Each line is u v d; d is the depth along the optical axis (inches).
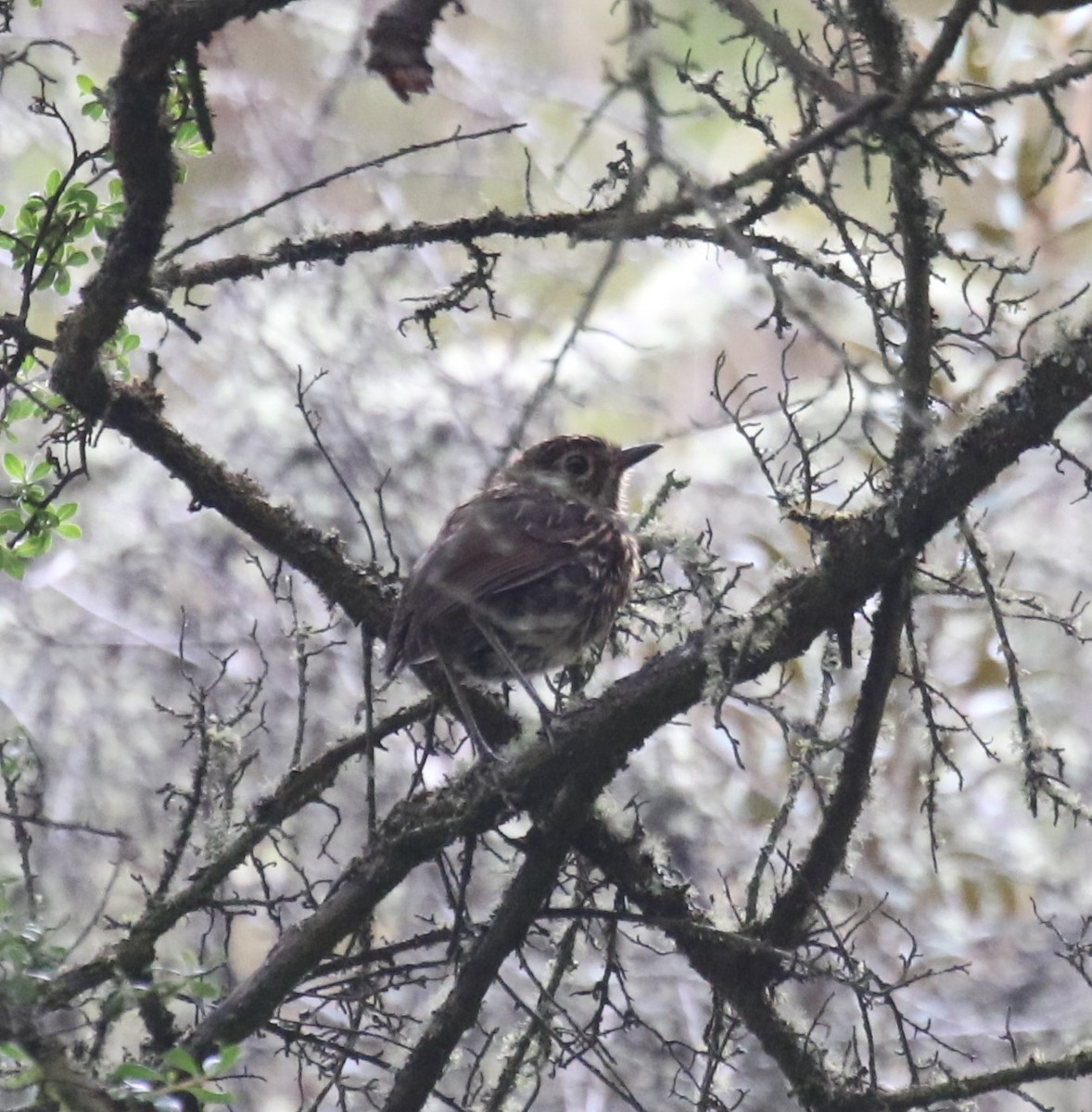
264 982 305.3
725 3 247.9
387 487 603.8
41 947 242.5
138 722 595.2
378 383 624.7
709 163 582.2
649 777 577.0
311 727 582.9
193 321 634.2
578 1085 509.4
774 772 581.3
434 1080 309.3
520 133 672.4
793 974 315.6
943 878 584.4
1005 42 616.1
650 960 534.6
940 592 327.9
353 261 639.8
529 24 682.8
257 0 273.7
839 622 305.4
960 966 322.7
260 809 332.5
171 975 278.8
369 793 317.1
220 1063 237.6
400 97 246.7
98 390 321.7
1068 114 616.1
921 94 240.7
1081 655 603.2
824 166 292.4
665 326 657.0
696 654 303.4
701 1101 311.1
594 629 375.2
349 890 311.1
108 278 298.4
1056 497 619.2
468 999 310.0
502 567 360.8
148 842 553.0
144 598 619.8
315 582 346.3
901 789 584.7
